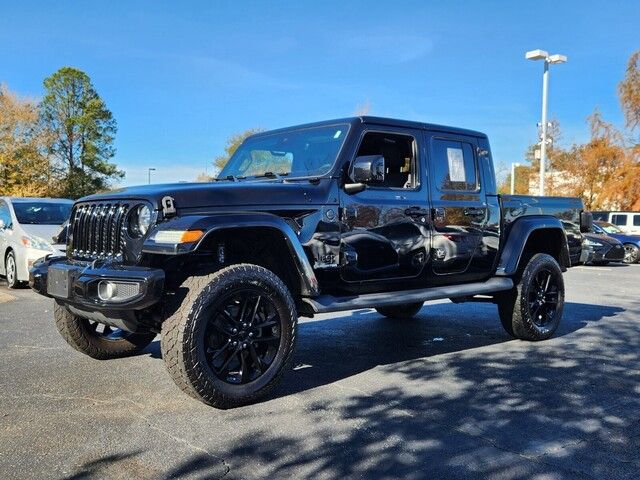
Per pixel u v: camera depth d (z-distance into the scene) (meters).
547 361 5.24
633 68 27.70
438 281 5.36
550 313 6.25
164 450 3.19
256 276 3.88
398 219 4.91
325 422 3.64
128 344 5.10
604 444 3.36
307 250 4.33
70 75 49.78
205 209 3.91
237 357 3.88
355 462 3.07
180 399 4.04
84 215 4.36
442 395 4.22
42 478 2.86
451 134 5.47
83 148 50.62
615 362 5.21
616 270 16.19
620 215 23.55
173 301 3.77
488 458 3.15
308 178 4.58
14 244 9.54
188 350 3.60
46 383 4.39
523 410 3.91
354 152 4.70
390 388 4.38
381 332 6.54
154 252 3.62
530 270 5.96
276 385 4.02
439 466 3.04
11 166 33.25
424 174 5.19
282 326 4.01
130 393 4.16
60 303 4.38
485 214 5.66
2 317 7.12
